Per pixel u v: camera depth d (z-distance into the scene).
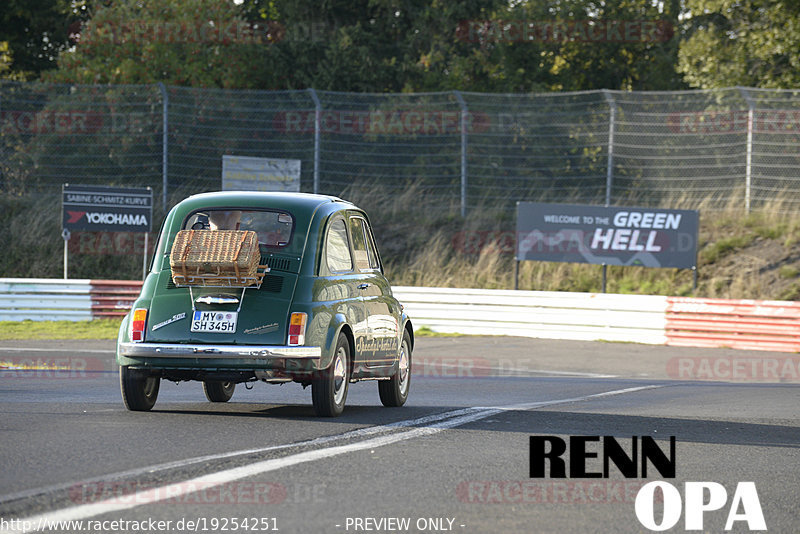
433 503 24.22
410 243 116.69
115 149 122.38
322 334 36.97
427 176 125.12
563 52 156.50
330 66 132.12
